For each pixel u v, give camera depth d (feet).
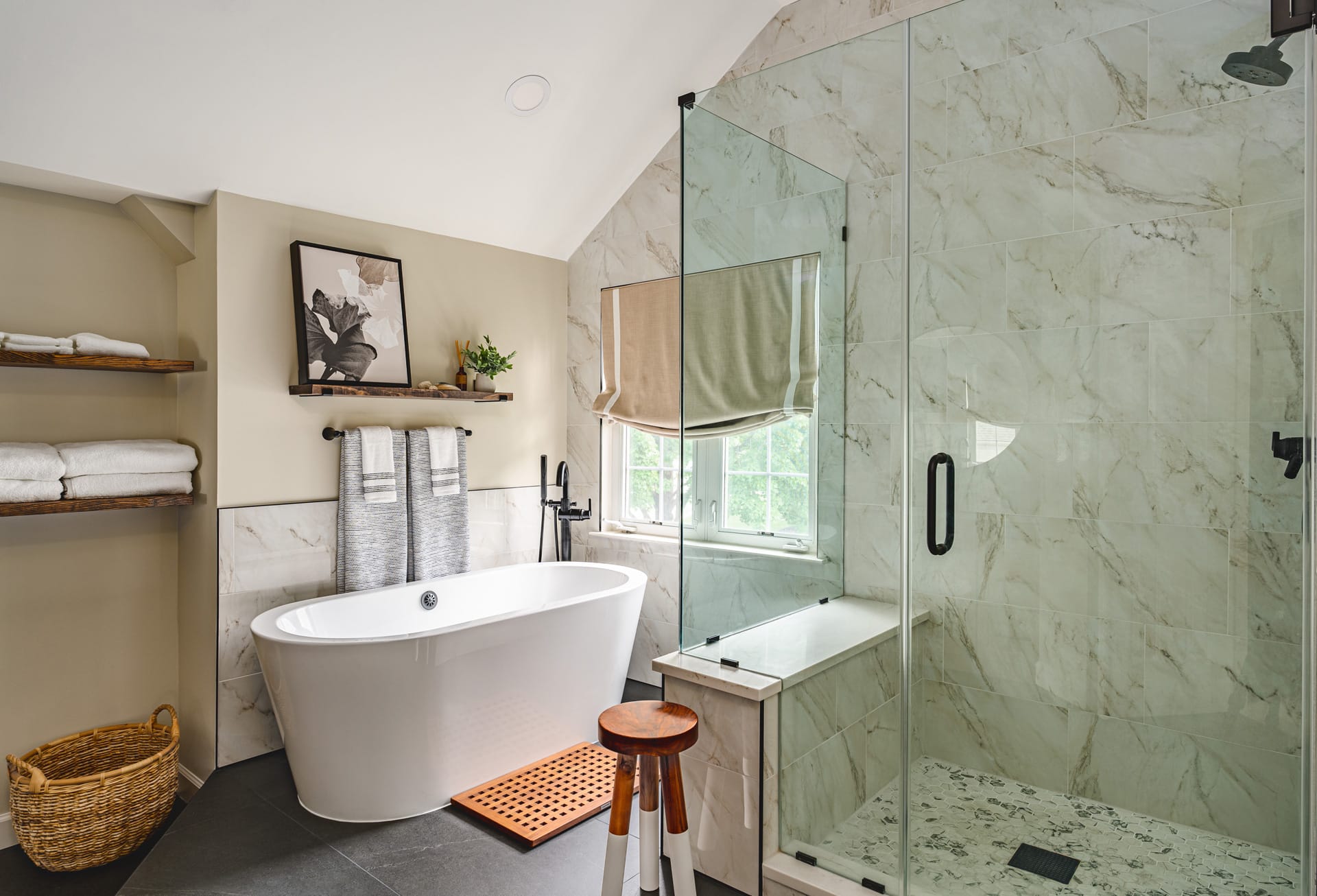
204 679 9.86
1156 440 5.12
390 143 10.02
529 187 11.92
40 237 9.29
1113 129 5.21
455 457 11.84
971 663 5.88
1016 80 5.57
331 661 8.02
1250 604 4.84
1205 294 4.92
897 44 6.15
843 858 6.64
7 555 9.07
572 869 7.50
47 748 9.07
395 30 8.59
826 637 6.69
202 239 9.91
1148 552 5.17
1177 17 4.97
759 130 7.12
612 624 10.45
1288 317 4.67
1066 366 5.44
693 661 7.65
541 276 13.65
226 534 9.66
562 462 13.37
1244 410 4.83
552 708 9.84
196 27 7.77
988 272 5.74
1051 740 5.56
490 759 9.17
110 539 9.89
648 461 13.19
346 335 10.66
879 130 6.28
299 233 10.43
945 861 5.96
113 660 9.93
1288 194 4.66
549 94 10.34
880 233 6.30
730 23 10.67
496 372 12.33
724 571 7.49
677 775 6.17
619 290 13.08
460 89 9.67
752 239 7.23
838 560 6.61
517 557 13.21
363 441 10.76
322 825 8.30
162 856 7.67
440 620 11.25
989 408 5.76
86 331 9.67
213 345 9.71
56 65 7.59
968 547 5.88
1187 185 4.96
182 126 8.69
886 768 6.31
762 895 6.94
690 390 7.77
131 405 10.09
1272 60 4.69
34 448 8.58
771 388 7.07
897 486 6.24
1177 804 5.10
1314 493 4.60
